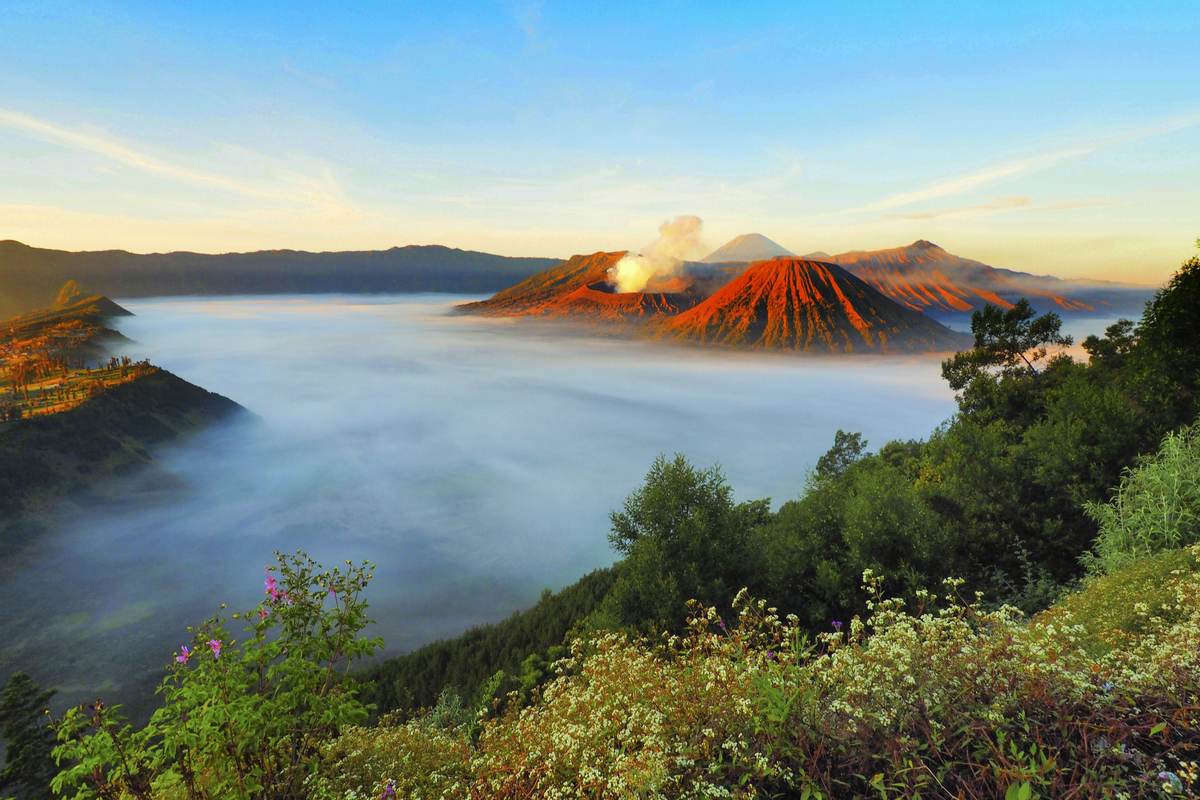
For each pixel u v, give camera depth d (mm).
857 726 3139
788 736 3246
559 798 3564
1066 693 3100
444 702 13391
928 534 15883
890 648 3525
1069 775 2691
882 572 15047
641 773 3225
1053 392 28906
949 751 2846
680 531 19797
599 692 4734
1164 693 2939
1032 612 12633
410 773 5008
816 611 15992
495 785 4047
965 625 3777
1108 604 6250
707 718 3648
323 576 4320
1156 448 15945
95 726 3543
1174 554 6590
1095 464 16594
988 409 32969
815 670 3660
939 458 28828
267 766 4047
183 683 3820
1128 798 2445
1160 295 22766
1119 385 23453
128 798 3705
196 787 3832
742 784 3066
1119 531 10789
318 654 4105
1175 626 4059
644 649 5734
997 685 3193
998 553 16781
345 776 4891
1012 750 2697
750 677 3621
